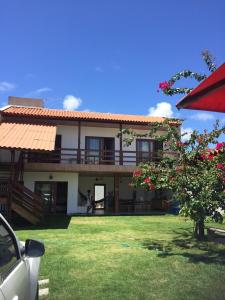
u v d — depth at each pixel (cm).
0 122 2581
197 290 708
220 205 1000
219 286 731
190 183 1028
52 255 1043
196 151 1145
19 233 1518
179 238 1327
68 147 2806
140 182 1190
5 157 2589
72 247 1170
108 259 987
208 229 1278
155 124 1296
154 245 1191
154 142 2944
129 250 1111
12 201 1820
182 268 873
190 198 1014
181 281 769
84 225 1798
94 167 2623
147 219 2094
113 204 2894
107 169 2639
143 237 1375
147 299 668
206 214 992
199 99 494
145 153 2884
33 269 445
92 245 1205
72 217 2269
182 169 1095
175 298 668
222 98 522
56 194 2648
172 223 1845
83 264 930
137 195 3086
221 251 1060
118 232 1528
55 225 1808
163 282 765
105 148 2886
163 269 868
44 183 2634
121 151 2734
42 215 1847
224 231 1191
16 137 2141
